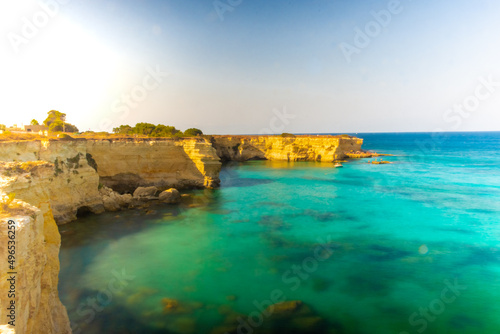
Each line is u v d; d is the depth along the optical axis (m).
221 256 22.06
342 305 15.98
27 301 8.11
